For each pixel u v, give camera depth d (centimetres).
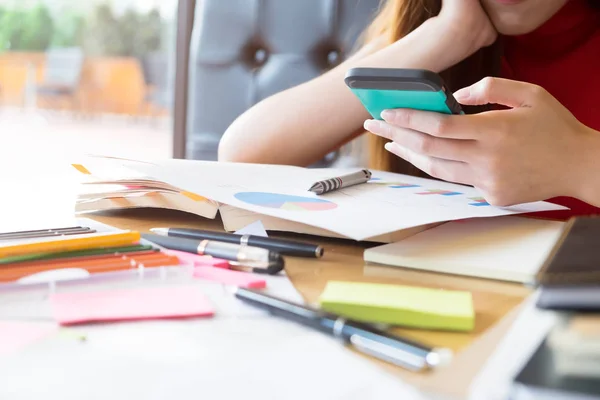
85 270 39
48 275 38
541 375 24
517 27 90
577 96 105
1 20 446
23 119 495
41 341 30
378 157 100
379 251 48
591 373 24
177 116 175
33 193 84
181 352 29
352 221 50
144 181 61
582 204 90
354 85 51
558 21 102
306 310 33
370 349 29
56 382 25
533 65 107
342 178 64
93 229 52
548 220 61
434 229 56
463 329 33
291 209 53
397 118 57
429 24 92
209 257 45
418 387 25
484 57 103
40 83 482
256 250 44
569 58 105
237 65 138
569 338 25
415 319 34
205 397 24
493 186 59
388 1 109
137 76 427
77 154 65
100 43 441
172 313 34
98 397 24
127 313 34
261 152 95
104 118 479
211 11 139
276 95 100
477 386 24
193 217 64
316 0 134
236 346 30
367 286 38
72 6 432
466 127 56
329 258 49
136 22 414
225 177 64
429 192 66
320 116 94
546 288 31
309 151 95
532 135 58
